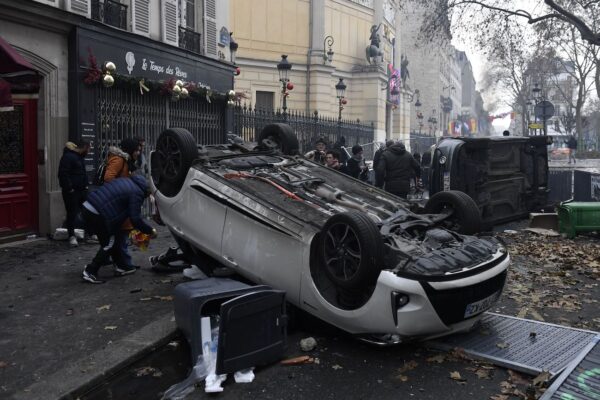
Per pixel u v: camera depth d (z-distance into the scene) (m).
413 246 4.95
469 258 4.90
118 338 5.01
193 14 14.29
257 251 5.45
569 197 16.14
